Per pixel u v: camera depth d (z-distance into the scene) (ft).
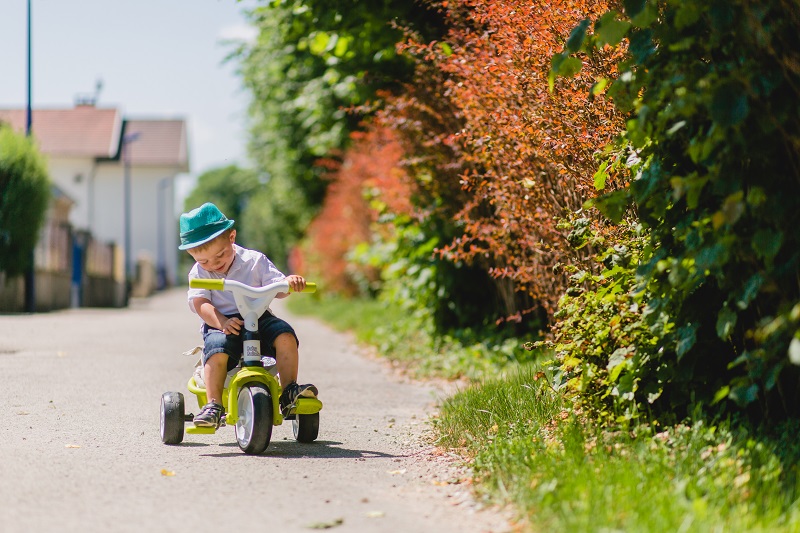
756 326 20.30
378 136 51.83
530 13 26.07
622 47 23.56
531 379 29.17
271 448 25.39
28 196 93.45
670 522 14.97
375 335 59.21
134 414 30.76
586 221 24.84
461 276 50.29
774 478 16.97
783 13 17.61
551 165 28.22
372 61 51.93
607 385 23.21
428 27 42.11
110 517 17.56
